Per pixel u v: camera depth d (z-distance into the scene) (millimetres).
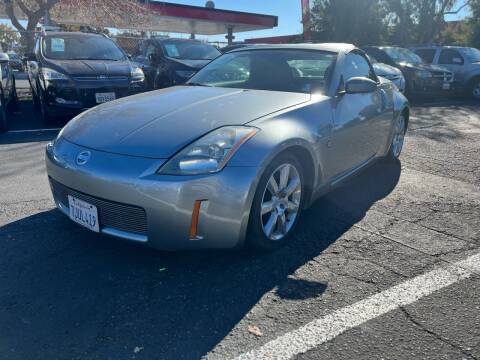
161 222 2410
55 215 3438
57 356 1941
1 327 2125
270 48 4121
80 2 14047
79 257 2807
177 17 22141
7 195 3861
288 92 3451
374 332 2119
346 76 3773
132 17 14852
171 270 2676
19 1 13242
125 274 2621
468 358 1949
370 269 2721
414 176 4719
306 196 3209
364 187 4316
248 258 2832
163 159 2439
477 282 2582
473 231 3316
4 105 6512
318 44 4094
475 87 12766
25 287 2465
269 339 2062
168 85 8727
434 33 25547
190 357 1943
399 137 5191
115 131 2746
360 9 25625
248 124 2707
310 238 3148
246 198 2516
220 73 4062
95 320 2191
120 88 6898
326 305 2336
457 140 6602
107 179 2457
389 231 3295
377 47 12398
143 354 1959
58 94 6621
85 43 7906
